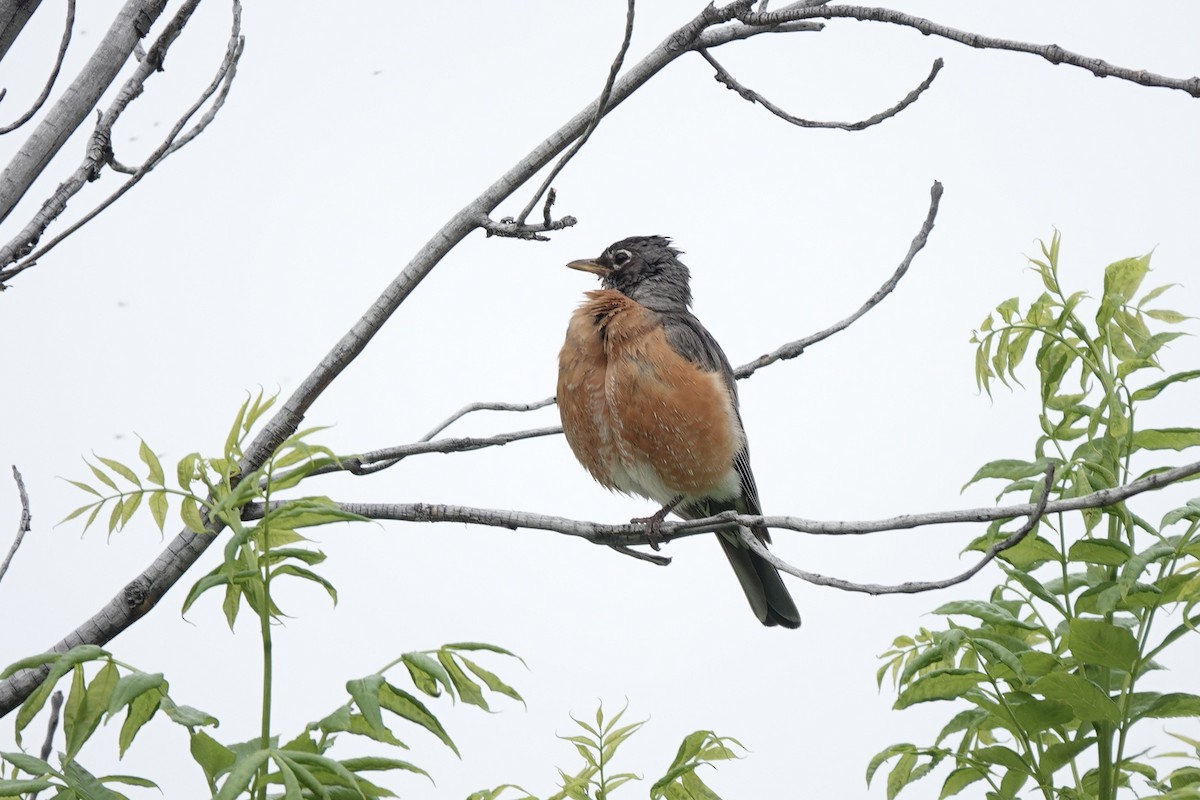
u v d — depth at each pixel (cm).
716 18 782
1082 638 561
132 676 409
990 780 603
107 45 688
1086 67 642
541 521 799
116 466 521
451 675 458
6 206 644
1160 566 596
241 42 713
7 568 625
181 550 711
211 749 413
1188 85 618
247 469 766
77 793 414
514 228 774
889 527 634
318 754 420
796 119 805
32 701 429
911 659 618
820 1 793
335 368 785
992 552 578
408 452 830
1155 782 590
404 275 791
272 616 441
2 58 625
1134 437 627
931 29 686
